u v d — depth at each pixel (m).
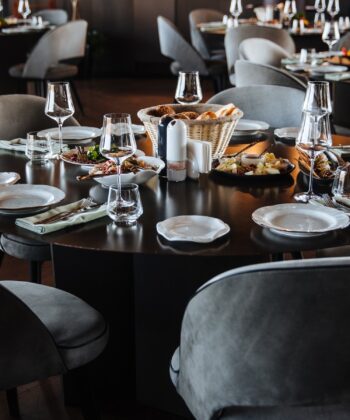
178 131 2.06
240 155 2.38
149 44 9.30
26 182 2.08
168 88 8.55
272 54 5.10
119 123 1.78
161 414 2.21
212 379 1.35
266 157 2.19
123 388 2.24
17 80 6.57
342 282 1.18
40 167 2.26
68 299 1.86
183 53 6.54
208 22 7.95
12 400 2.18
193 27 7.42
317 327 1.23
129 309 2.13
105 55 9.40
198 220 1.72
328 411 1.39
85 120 6.70
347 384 1.29
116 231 1.68
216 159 2.31
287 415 1.39
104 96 8.01
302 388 1.29
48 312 1.78
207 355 1.34
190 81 2.63
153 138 2.32
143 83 8.93
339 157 2.20
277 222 1.71
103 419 2.19
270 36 6.03
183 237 1.59
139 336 2.15
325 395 1.30
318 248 1.57
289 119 3.11
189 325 1.37
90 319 1.76
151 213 1.81
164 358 2.13
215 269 1.97
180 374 1.48
